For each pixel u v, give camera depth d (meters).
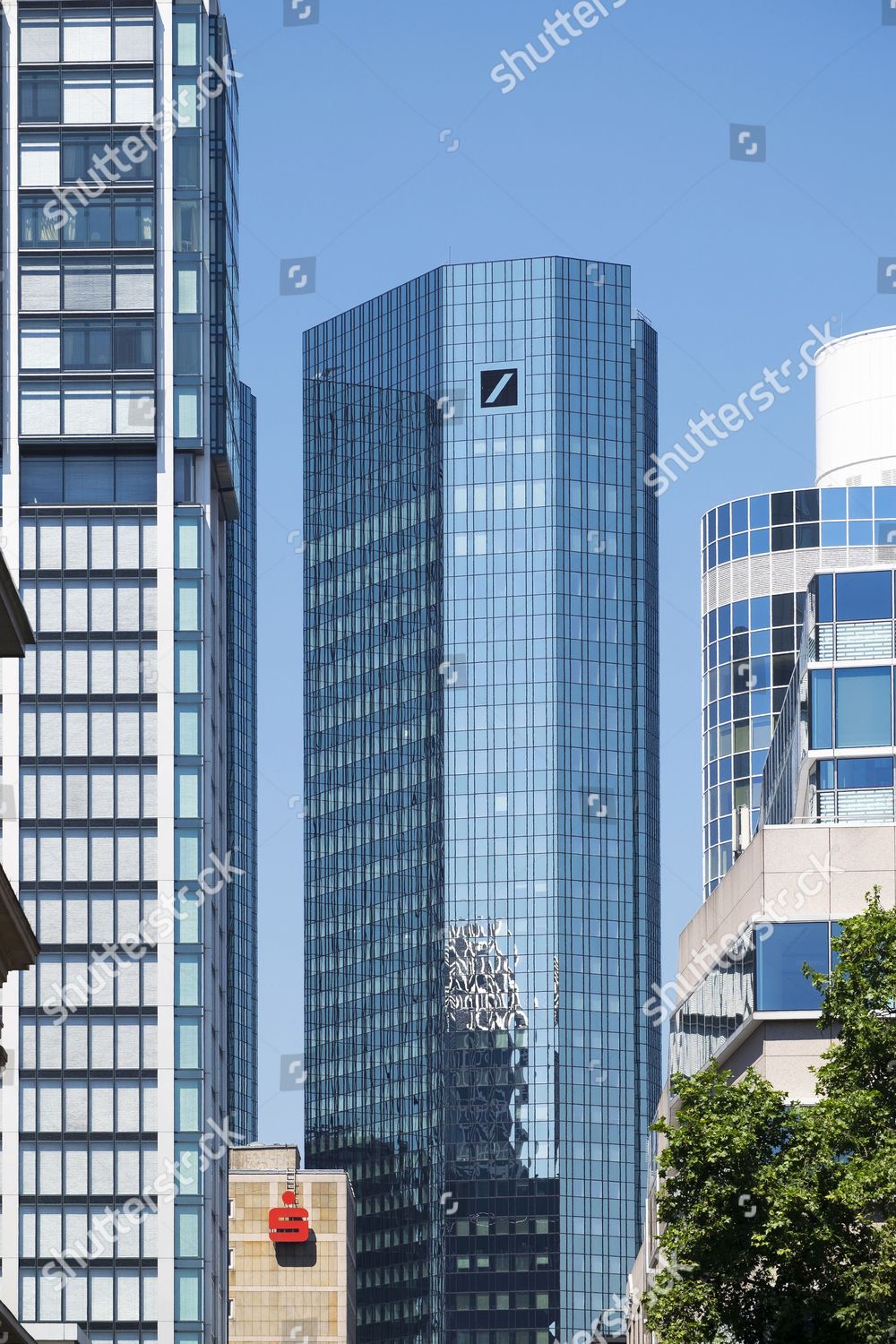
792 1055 127.38
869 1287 89.88
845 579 142.50
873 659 141.12
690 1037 154.12
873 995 95.00
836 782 140.38
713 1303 92.12
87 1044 194.38
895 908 98.50
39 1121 192.75
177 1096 193.25
